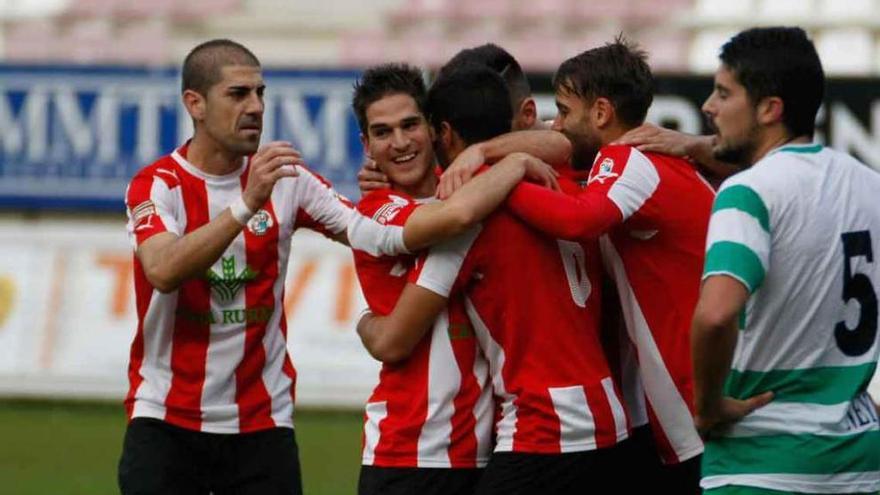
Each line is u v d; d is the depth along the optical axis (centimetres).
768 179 1501
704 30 6438
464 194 1669
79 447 3888
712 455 1552
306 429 4178
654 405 1781
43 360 4700
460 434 1744
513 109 1886
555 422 1697
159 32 6694
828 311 1513
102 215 5309
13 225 5216
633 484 1833
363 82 1775
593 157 1839
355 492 3228
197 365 1994
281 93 4841
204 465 2022
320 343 4556
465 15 6644
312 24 6606
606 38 6531
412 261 1769
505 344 1720
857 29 6178
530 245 1708
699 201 1764
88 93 4988
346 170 4819
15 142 5012
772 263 1502
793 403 1520
